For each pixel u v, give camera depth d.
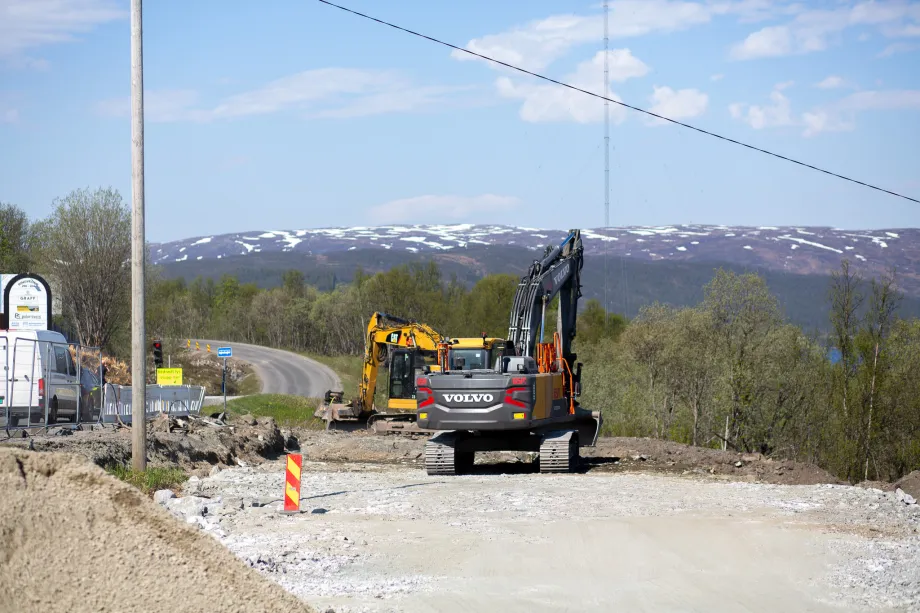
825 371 48.09
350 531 12.72
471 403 21.47
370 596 9.20
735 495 16.72
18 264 62.22
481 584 9.73
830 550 11.51
